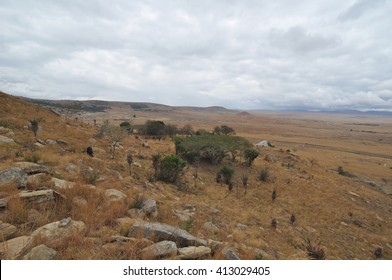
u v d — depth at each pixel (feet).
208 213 42.83
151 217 28.04
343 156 288.30
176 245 19.02
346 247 52.42
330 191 95.81
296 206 70.79
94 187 28.94
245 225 43.37
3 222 17.17
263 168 109.60
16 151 39.32
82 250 14.97
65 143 59.72
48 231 16.33
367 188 127.85
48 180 26.84
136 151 82.74
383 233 68.39
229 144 109.60
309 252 31.73
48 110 102.78
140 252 16.05
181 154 100.22
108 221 21.53
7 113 73.15
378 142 518.37
